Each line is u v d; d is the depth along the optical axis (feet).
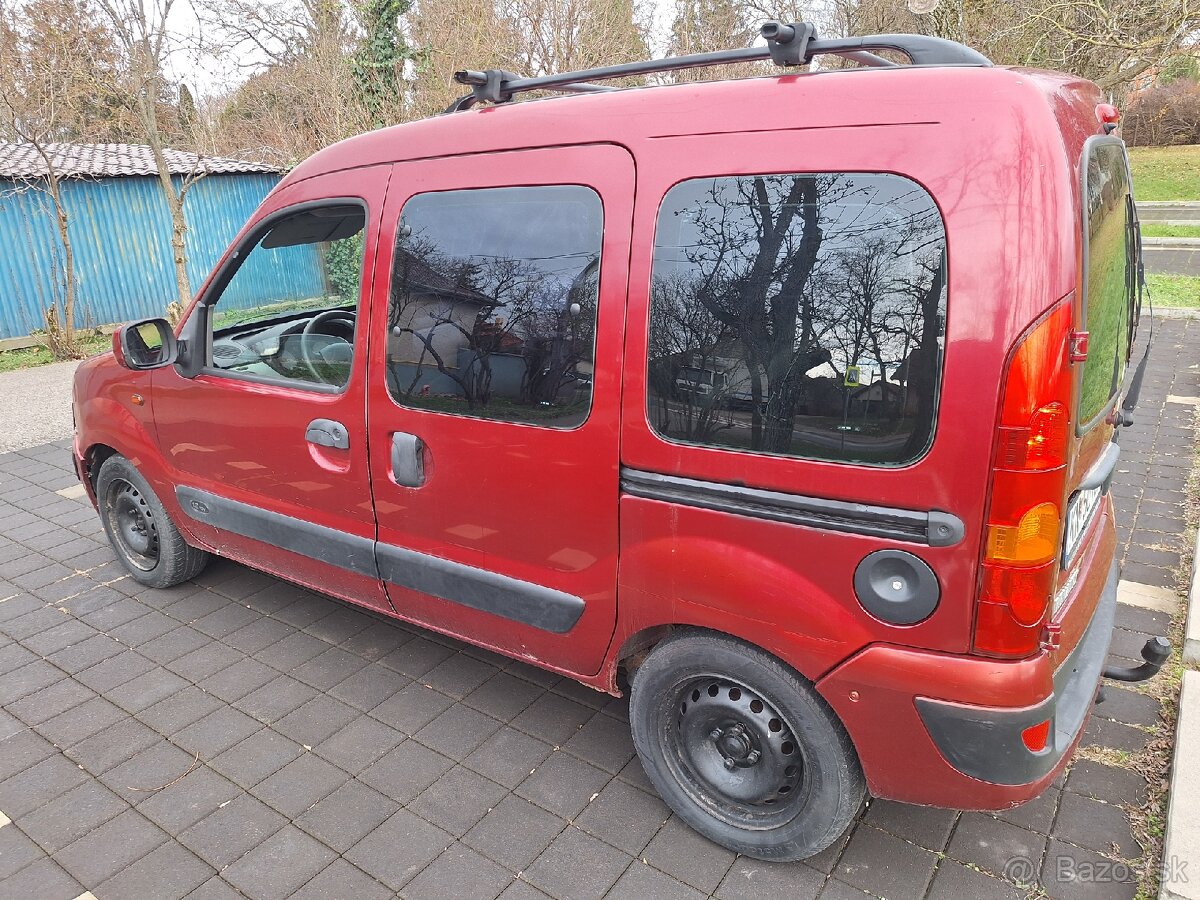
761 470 6.42
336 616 12.30
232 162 42.70
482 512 8.27
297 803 8.53
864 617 6.27
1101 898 7.10
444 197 8.09
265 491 10.44
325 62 38.73
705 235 6.48
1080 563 7.39
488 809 8.39
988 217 5.43
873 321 5.86
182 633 11.89
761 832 7.50
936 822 8.00
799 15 41.47
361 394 8.93
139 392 11.65
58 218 33.17
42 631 12.00
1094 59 33.63
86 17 32.89
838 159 5.90
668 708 7.80
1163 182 72.28
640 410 6.95
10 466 20.08
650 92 6.93
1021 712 5.98
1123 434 18.70
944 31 33.42
